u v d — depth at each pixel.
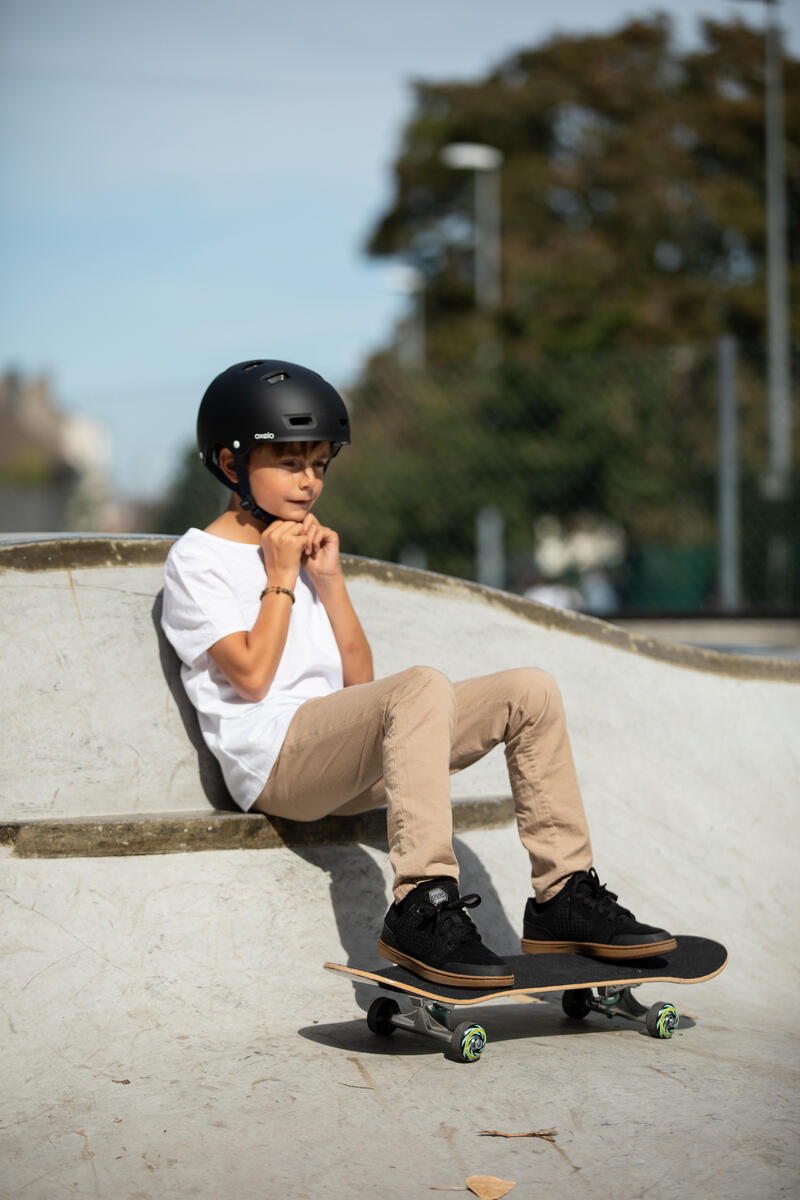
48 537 3.39
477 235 32.91
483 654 3.97
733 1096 2.35
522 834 2.80
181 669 3.31
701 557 12.92
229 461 3.14
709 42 32.12
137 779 3.24
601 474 12.55
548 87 32.06
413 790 2.58
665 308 28.81
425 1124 2.19
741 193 30.23
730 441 7.68
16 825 2.82
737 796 4.06
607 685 4.11
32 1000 2.58
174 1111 2.24
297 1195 1.95
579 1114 2.25
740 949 3.47
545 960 2.67
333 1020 2.71
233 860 3.01
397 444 12.84
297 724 2.90
